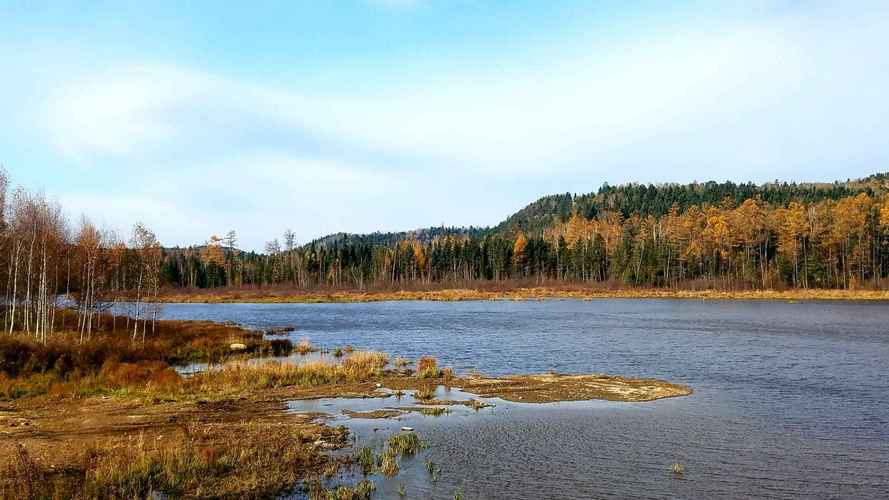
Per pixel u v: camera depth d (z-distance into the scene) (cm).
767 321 6075
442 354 3853
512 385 2694
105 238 4875
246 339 4350
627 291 12500
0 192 4262
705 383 2756
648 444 1741
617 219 18250
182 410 2070
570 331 5300
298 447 1602
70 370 2764
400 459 1570
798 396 2450
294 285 15875
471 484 1384
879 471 1500
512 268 16400
